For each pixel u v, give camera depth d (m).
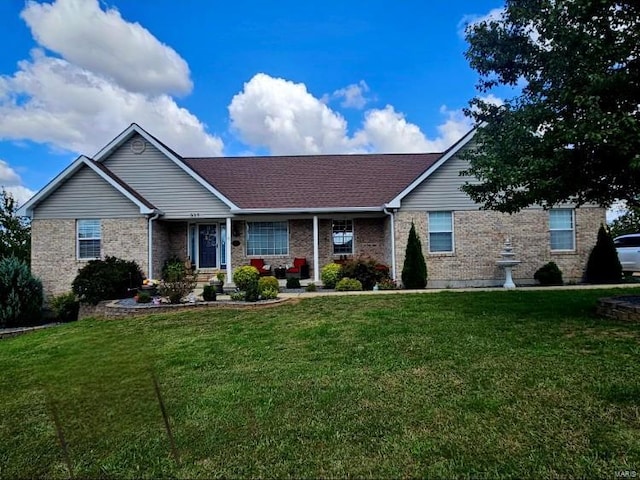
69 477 3.26
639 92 6.63
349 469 3.16
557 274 14.84
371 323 8.25
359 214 16.67
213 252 17.66
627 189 7.52
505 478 2.97
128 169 16.39
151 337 8.04
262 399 4.61
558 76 7.21
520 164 7.54
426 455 3.30
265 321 9.09
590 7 6.46
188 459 3.42
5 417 4.53
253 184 17.94
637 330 6.76
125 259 15.21
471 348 6.14
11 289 12.94
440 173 15.67
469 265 15.55
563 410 3.96
